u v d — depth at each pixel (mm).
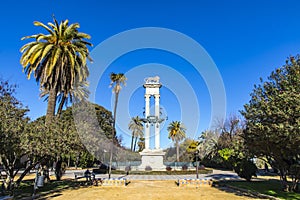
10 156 14094
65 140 14406
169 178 25422
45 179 19047
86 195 14391
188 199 13312
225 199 13172
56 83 18094
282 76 12180
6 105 13492
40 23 18984
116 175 28203
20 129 12344
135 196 14234
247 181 21000
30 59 17828
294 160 14375
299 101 9875
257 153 15336
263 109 11641
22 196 12617
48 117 17781
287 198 12422
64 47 18578
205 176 28188
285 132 10062
